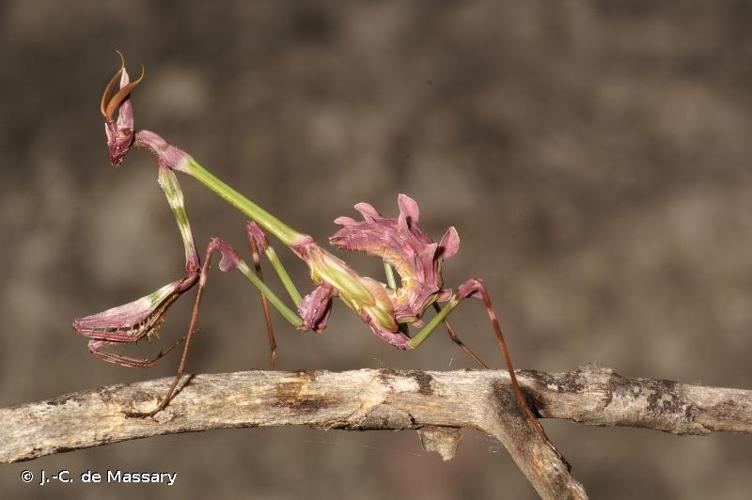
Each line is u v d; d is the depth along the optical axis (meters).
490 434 0.29
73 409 0.28
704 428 0.29
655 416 0.29
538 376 0.29
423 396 0.29
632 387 0.29
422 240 0.29
